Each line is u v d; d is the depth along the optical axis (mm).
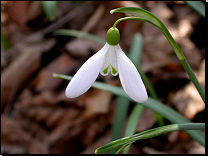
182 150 367
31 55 515
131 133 291
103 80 447
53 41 536
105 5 509
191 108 379
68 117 446
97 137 422
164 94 417
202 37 445
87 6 539
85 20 536
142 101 199
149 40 451
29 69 507
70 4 553
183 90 403
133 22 477
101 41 423
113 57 206
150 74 434
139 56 344
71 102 451
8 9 580
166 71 430
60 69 490
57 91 476
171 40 206
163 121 353
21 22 580
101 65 203
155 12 473
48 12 380
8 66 524
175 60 430
